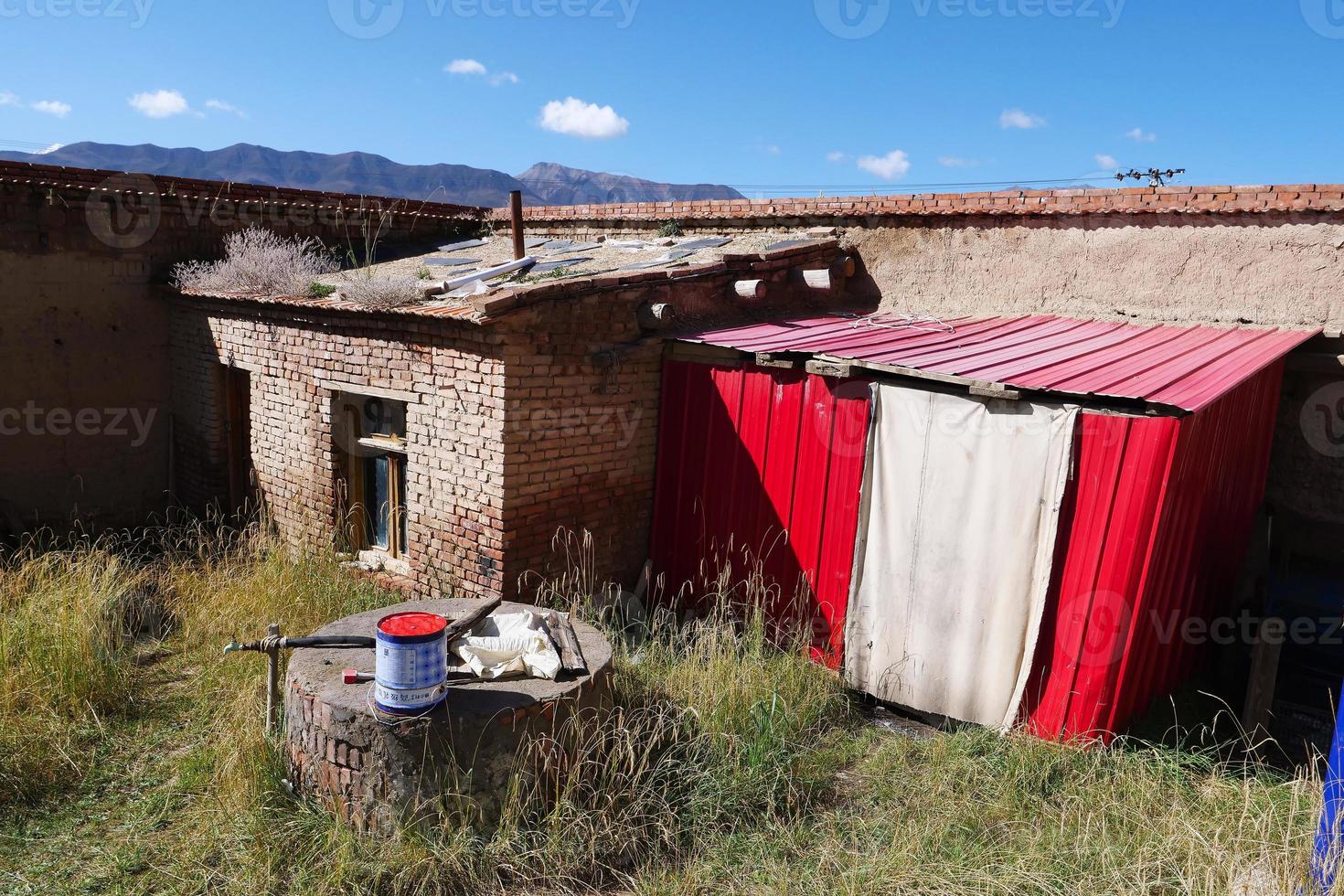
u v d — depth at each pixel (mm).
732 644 6523
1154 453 5234
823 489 6988
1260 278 7094
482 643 5195
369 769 4469
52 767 5082
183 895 4117
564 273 8484
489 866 4391
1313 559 6559
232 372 9828
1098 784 5207
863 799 5266
